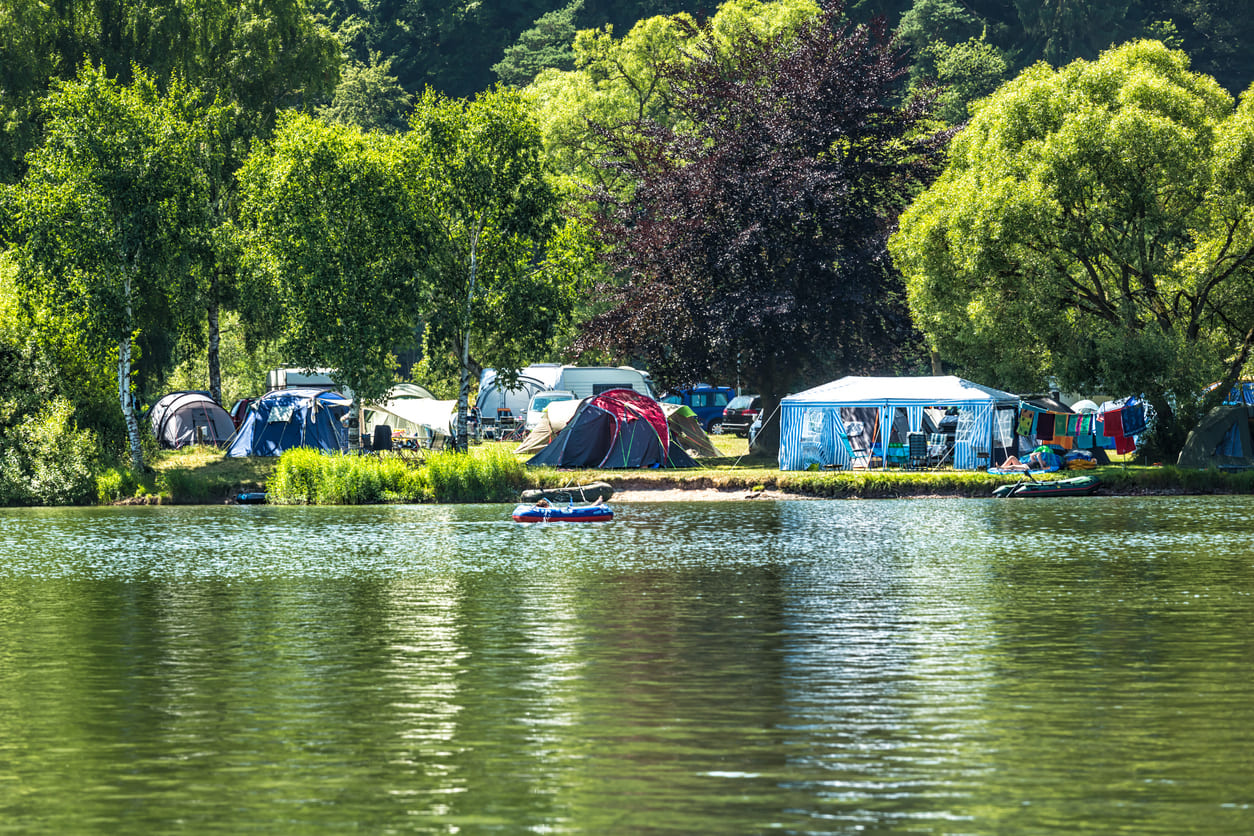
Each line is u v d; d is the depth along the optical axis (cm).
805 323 9900
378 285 9750
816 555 5444
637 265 10512
